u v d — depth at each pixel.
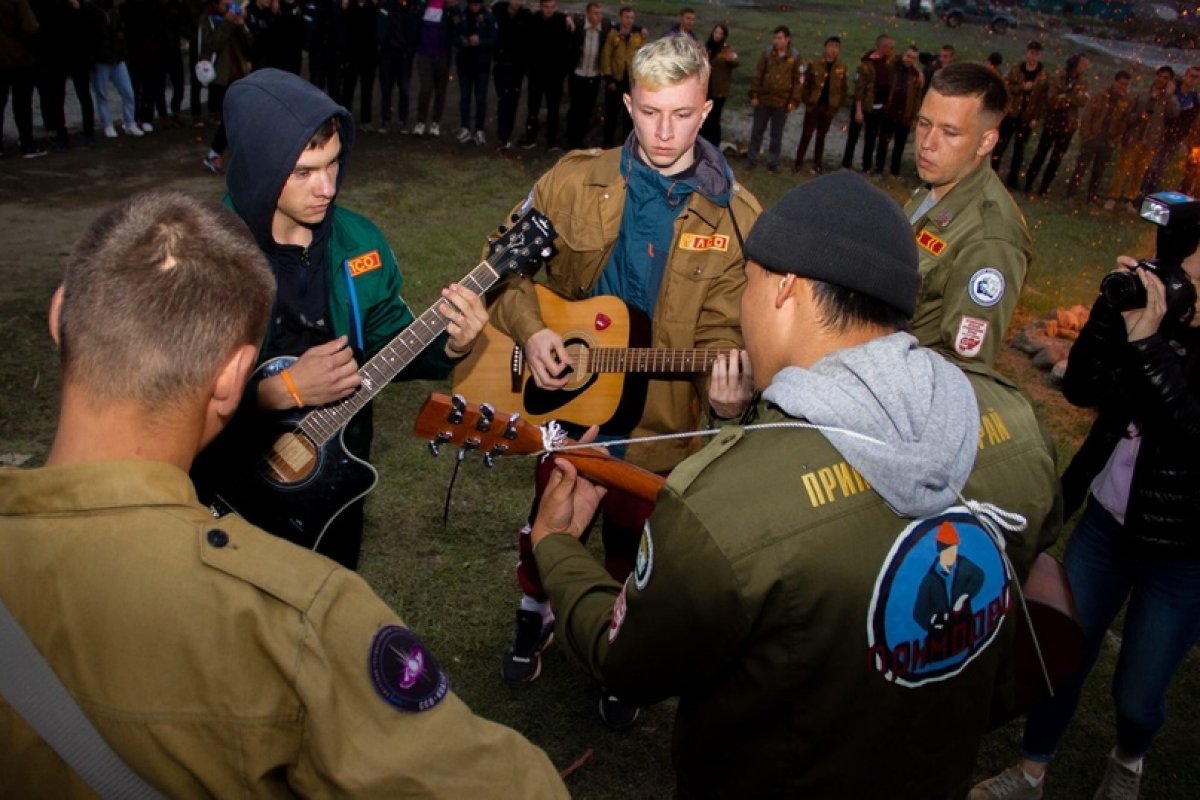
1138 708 2.51
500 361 2.90
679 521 1.29
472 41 11.09
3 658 0.98
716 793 1.44
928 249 2.70
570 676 3.22
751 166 11.98
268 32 10.72
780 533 1.24
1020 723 3.23
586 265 2.78
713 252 2.66
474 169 10.43
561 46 11.27
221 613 0.99
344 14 11.17
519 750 1.15
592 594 1.59
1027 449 1.45
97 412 1.05
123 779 0.99
